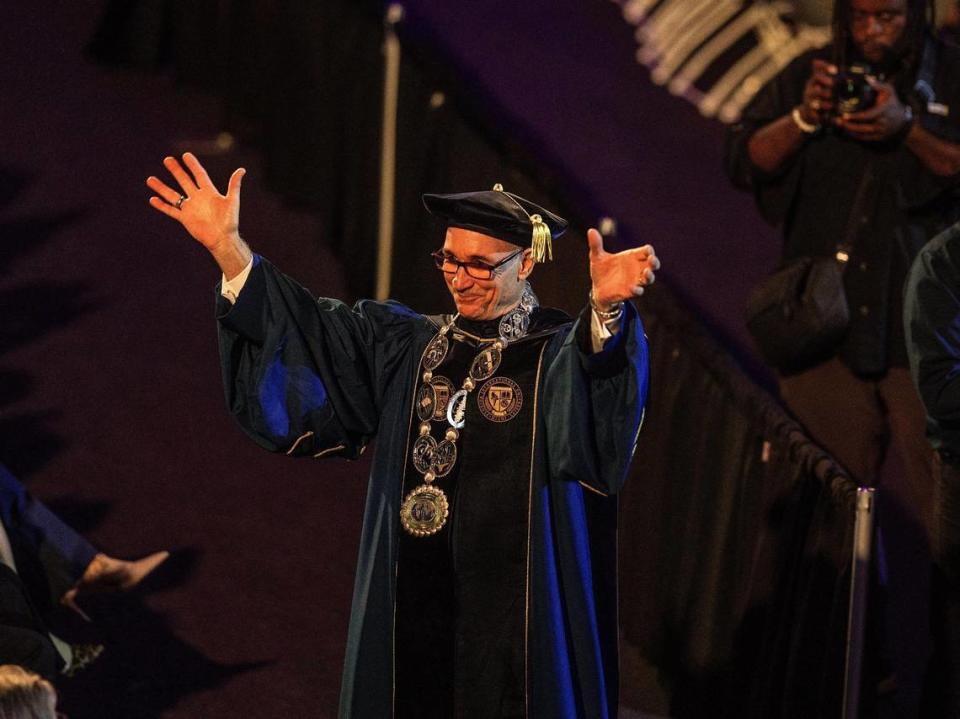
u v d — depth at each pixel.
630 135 33.19
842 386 19.08
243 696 17.70
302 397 13.32
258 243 26.98
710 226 30.27
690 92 34.97
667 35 36.59
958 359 15.30
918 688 19.12
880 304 18.72
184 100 31.66
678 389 18.34
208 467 22.44
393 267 25.05
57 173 29.03
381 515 13.36
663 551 18.61
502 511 13.09
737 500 17.30
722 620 17.50
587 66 35.69
